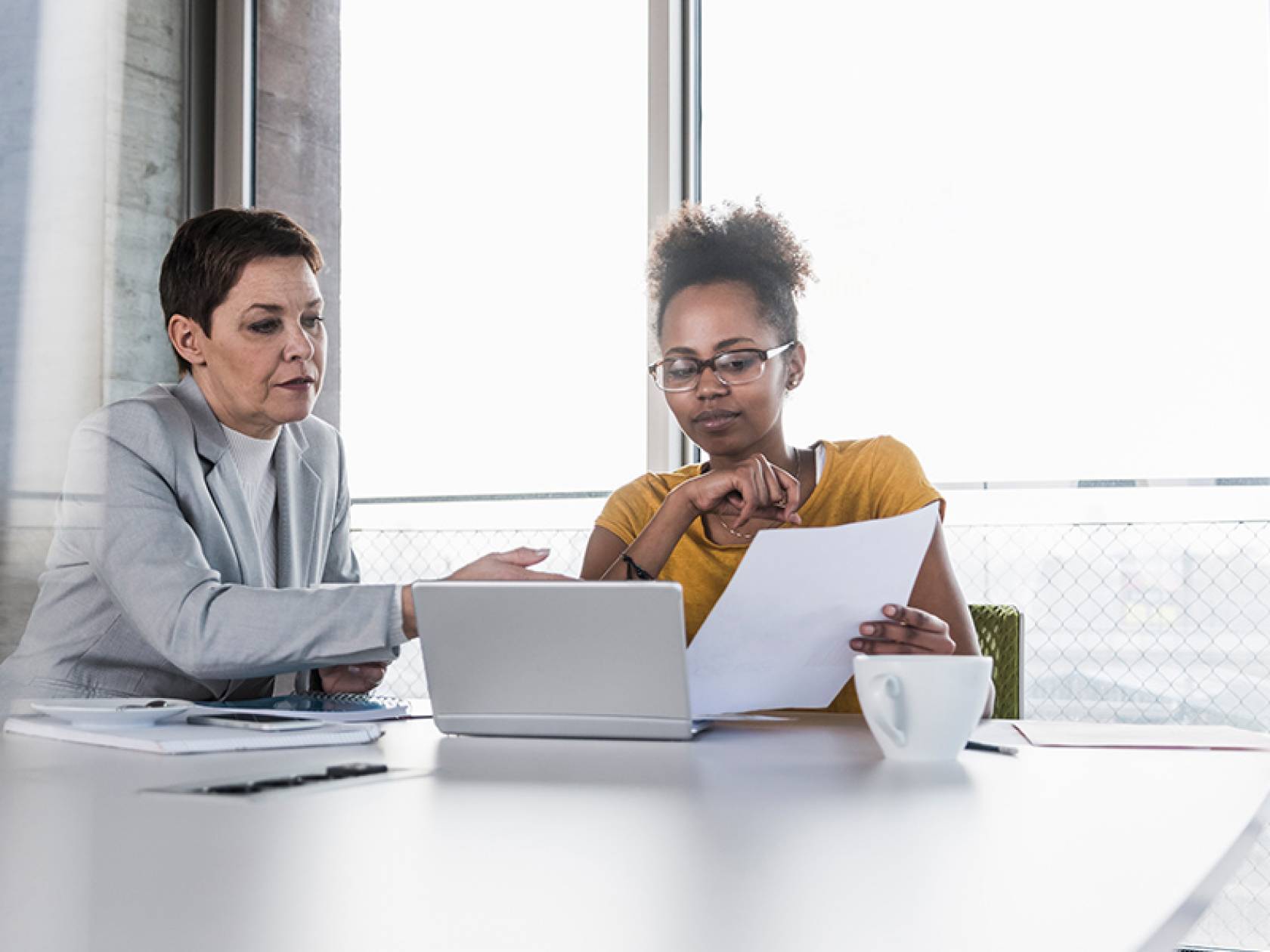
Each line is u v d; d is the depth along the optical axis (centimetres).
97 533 143
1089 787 78
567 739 104
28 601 240
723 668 107
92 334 299
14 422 274
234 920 44
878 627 109
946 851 57
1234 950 237
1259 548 237
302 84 334
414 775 81
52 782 78
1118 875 52
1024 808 70
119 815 66
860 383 264
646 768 86
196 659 129
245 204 338
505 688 105
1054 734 109
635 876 51
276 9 338
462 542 302
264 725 101
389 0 324
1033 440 252
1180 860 56
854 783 79
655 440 284
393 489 309
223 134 339
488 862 54
